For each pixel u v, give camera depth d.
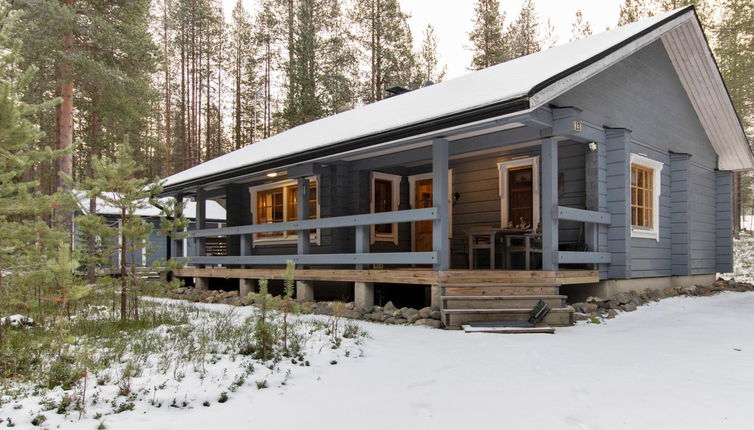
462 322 6.93
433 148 7.80
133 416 3.43
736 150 12.34
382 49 26.50
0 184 6.00
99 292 7.93
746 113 20.95
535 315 6.79
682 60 10.88
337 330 6.43
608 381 4.12
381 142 8.19
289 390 4.07
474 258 10.59
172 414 3.51
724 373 4.34
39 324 6.72
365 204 11.08
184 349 5.30
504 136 8.11
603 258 8.44
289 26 27.08
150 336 5.96
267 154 11.23
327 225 9.41
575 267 8.84
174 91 30.56
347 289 10.38
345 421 3.36
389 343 5.79
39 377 4.17
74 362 4.38
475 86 9.16
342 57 26.27
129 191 7.23
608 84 8.89
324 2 26.62
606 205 8.72
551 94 6.72
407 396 3.85
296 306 5.39
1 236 5.58
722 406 3.49
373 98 27.45
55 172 20.75
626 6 24.06
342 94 25.95
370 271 8.46
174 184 13.55
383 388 4.07
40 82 14.27
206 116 31.59
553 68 7.91
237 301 10.08
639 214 9.78
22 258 5.88
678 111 11.15
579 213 7.98
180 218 7.73
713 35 20.92
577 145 8.95
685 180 10.44
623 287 8.92
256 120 31.86
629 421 3.25
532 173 9.80
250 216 14.07
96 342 5.54
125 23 14.95
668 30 9.26
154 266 7.55
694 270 11.32
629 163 8.70
